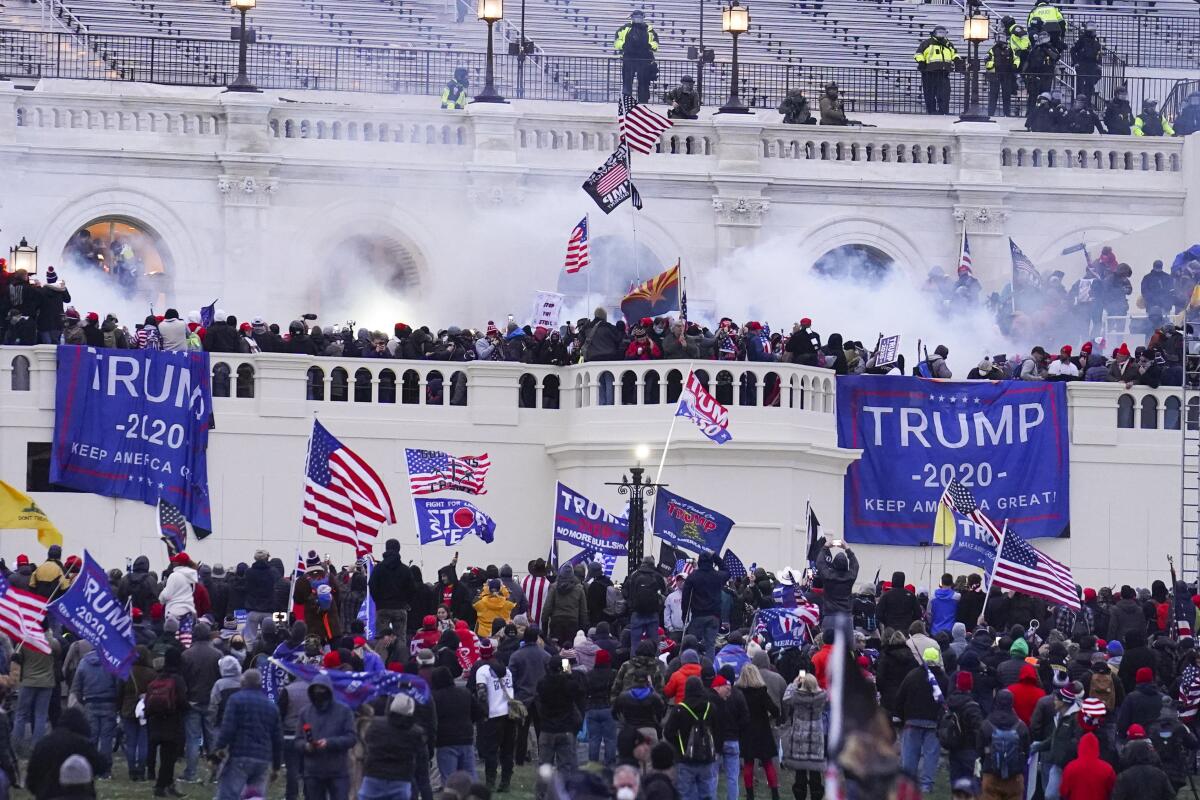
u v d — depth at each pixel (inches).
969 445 6702.8
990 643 4724.4
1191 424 6791.3
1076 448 6737.2
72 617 3981.3
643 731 3752.5
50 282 6378.0
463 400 6584.6
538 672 4495.6
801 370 6530.5
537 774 4269.2
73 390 6264.8
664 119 7155.5
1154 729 4242.1
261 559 5172.2
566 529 5556.1
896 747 4461.1
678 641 5137.8
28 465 6259.8
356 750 3855.8
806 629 5108.3
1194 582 6688.0
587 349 6579.7
